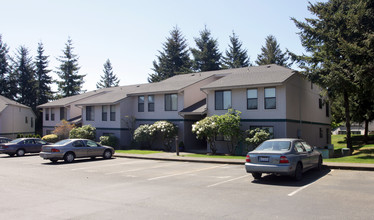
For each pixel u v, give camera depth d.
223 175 12.59
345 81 18.42
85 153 19.17
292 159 10.51
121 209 7.35
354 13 19.98
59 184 10.92
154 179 11.86
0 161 19.47
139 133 26.67
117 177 12.46
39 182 11.38
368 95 22.53
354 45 17.61
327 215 6.54
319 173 12.60
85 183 11.09
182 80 30.70
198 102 27.50
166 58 63.78
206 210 7.13
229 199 8.21
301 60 22.44
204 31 61.31
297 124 22.94
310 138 25.89
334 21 20.36
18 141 23.86
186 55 64.19
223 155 21.16
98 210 7.28
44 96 61.88
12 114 41.38
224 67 60.41
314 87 27.48
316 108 27.94
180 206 7.55
